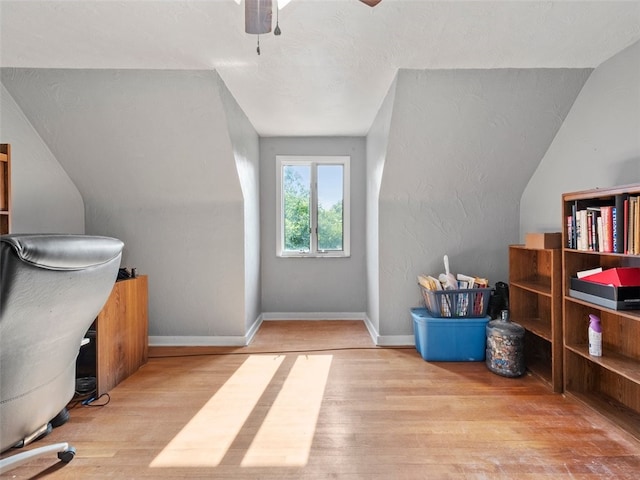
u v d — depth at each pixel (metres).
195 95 2.32
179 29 1.73
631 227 1.53
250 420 1.74
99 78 2.24
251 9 1.05
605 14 1.60
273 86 2.41
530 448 1.50
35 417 1.06
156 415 1.79
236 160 2.76
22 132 2.43
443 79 2.21
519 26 1.70
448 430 1.64
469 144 2.55
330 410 1.84
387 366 2.45
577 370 1.99
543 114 2.36
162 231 3.02
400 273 2.93
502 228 2.93
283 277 3.83
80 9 1.57
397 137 2.52
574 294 1.91
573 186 2.29
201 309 3.01
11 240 0.81
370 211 3.41
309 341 3.04
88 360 2.44
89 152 2.67
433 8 1.56
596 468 1.37
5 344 0.90
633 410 1.77
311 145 3.77
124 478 1.33
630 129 1.87
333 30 1.73
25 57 2.04
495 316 2.70
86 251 1.03
